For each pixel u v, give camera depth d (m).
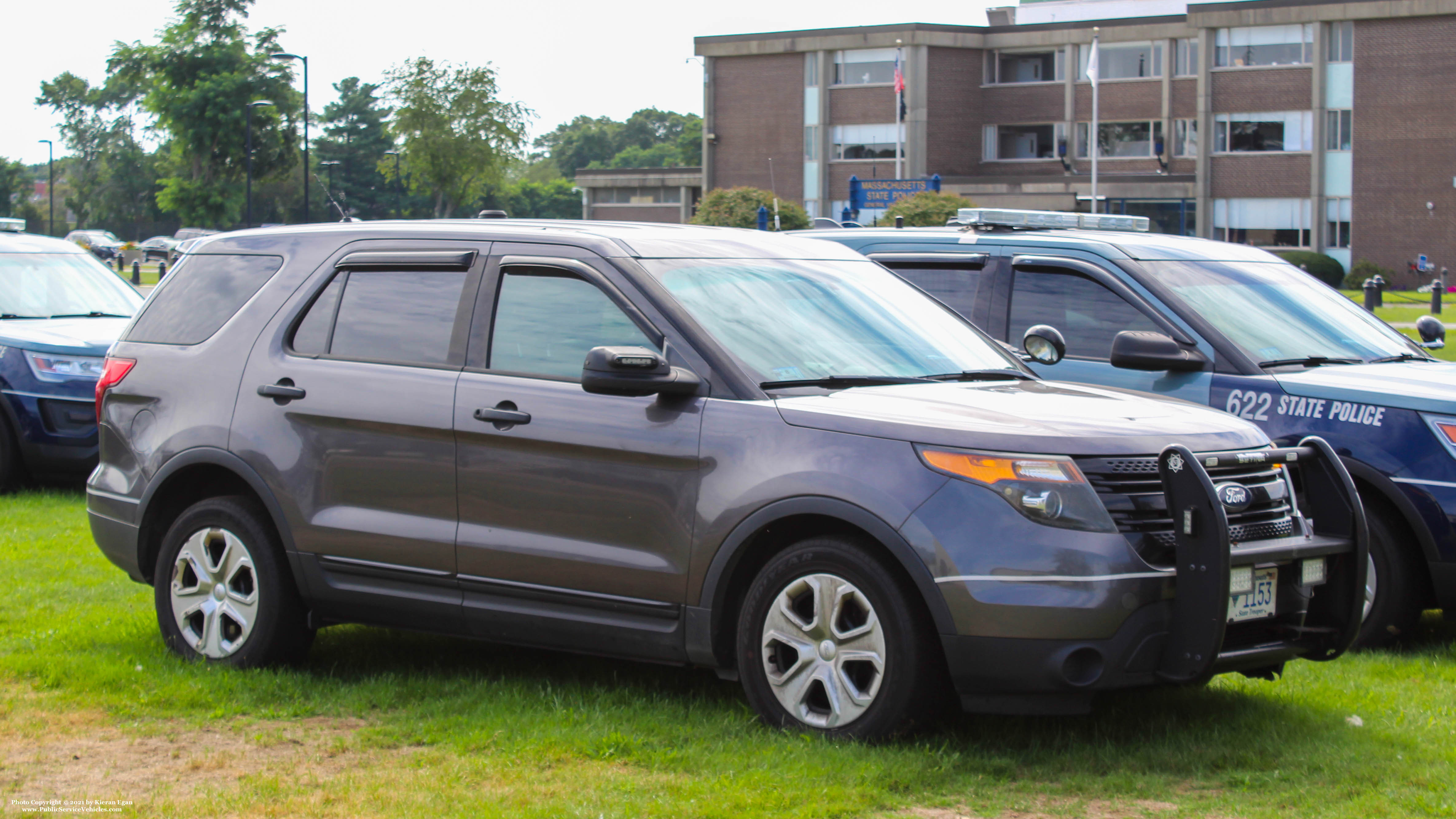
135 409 6.33
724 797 4.30
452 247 5.77
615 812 4.20
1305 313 7.81
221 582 6.00
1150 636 4.50
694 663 5.08
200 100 90.31
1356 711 5.39
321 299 5.99
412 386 5.58
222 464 5.95
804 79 64.81
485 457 5.38
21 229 13.41
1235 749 4.83
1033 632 4.43
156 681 5.71
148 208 125.44
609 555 5.13
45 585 7.71
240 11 94.75
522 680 5.83
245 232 6.45
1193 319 7.42
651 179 78.00
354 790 4.46
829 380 5.22
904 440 4.70
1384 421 6.67
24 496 11.17
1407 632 6.70
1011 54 63.53
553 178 182.38
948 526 4.54
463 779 4.56
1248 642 4.80
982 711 4.56
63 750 4.94
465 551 5.40
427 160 84.62
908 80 62.28
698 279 5.46
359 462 5.66
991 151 64.06
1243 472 4.84
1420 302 42.44
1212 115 57.44
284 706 5.47
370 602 5.67
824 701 4.88
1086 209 58.75
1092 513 4.50
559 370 5.35
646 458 5.05
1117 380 7.53
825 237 8.92
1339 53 55.22
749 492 4.85
